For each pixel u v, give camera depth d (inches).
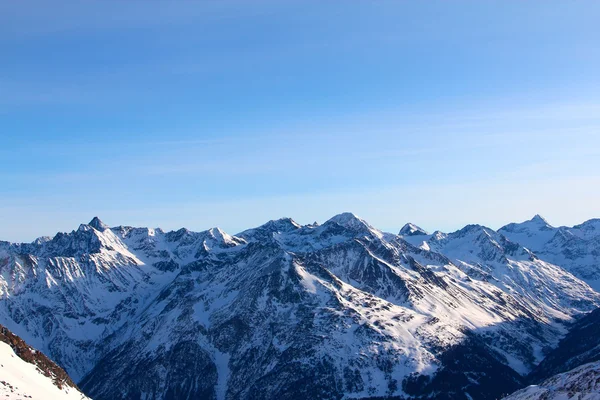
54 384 4404.5
